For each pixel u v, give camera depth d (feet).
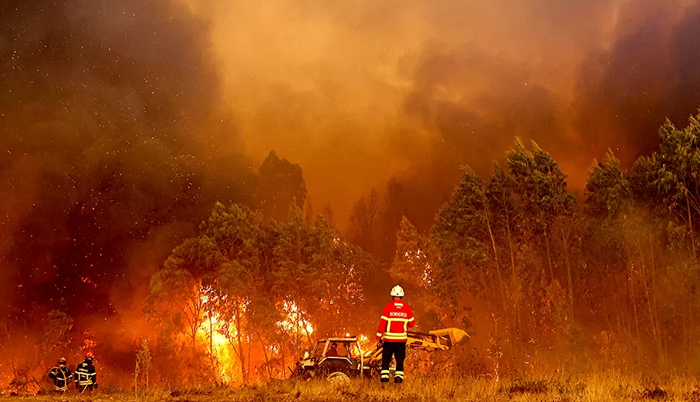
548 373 48.96
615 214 88.63
